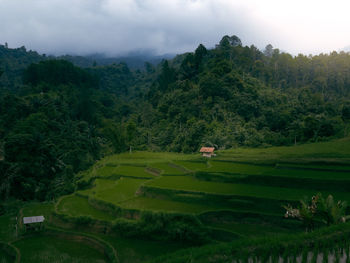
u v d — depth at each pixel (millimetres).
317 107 106625
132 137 87250
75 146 88562
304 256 11898
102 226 33469
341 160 45219
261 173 41062
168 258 12250
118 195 40875
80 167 80438
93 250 30375
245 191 35469
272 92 115312
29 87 133625
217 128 87188
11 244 32438
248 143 81438
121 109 143375
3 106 97375
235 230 28766
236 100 101438
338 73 141125
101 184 50938
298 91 126625
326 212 19484
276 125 96625
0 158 63688
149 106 126625
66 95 131250
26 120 89438
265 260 11875
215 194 34719
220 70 115250
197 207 34250
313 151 55281
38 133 74875
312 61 150250
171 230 29906
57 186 65250
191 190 36969
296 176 38219
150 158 71938
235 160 52875
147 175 52844
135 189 44094
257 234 27703
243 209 32500
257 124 96062
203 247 12703
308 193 33906
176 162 59062
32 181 64938
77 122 112812
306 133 83188
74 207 39938
